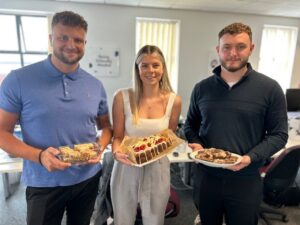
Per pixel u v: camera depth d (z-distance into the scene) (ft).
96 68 14.40
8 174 9.04
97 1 13.10
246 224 4.66
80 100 3.75
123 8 13.97
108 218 5.78
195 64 15.72
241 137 4.42
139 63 4.52
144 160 4.26
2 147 3.41
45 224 3.78
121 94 4.73
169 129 4.68
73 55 3.51
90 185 4.16
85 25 3.60
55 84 3.57
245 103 4.29
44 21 13.58
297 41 16.89
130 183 4.66
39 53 14.14
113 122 4.87
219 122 4.50
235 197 4.54
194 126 5.35
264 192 7.36
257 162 4.46
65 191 3.82
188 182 9.89
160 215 4.80
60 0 13.06
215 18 15.26
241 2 12.94
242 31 4.10
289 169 6.84
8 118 3.47
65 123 3.62
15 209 8.27
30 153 3.39
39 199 3.69
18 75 3.45
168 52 15.43
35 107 3.46
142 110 4.72
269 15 15.89
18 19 13.39
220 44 4.33
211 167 4.68
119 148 4.39
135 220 5.29
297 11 14.79
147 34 14.90
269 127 4.45
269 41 16.67
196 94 5.02
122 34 14.32
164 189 4.73
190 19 14.97
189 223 7.74
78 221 4.32
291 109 12.57
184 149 7.63
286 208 8.64
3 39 13.51
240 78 4.35
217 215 4.94
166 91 4.88
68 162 3.43
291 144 8.67
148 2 13.19
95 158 3.63
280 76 17.39
